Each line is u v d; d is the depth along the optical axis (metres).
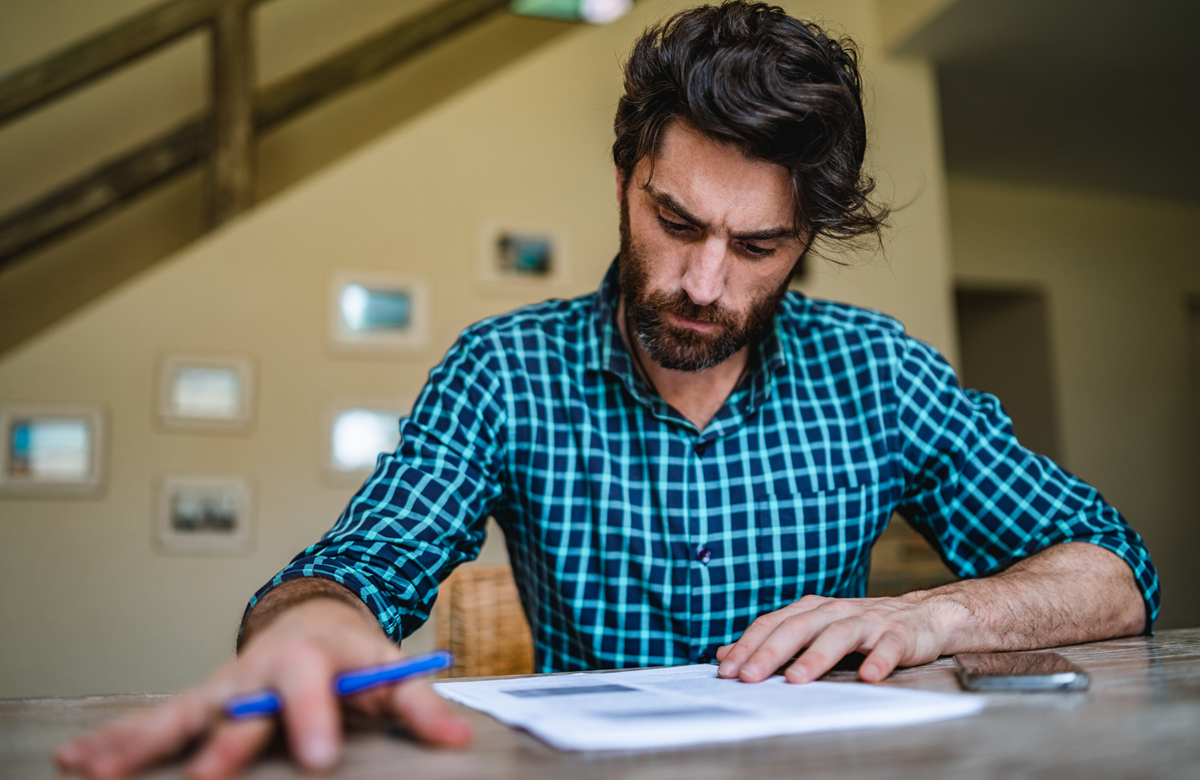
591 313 1.15
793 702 0.56
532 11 4.01
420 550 0.92
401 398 2.83
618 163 1.02
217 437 2.69
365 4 3.81
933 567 2.73
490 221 2.96
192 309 2.72
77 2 3.44
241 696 0.45
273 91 3.08
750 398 1.10
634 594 1.04
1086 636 0.90
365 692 0.51
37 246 2.76
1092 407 4.78
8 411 2.55
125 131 3.44
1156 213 5.05
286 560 2.69
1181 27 3.15
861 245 1.08
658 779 0.41
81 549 2.56
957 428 1.14
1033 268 4.77
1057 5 3.00
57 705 0.62
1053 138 4.11
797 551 1.08
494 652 1.41
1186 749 0.45
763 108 0.85
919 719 0.52
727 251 0.92
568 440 1.07
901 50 3.27
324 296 2.81
